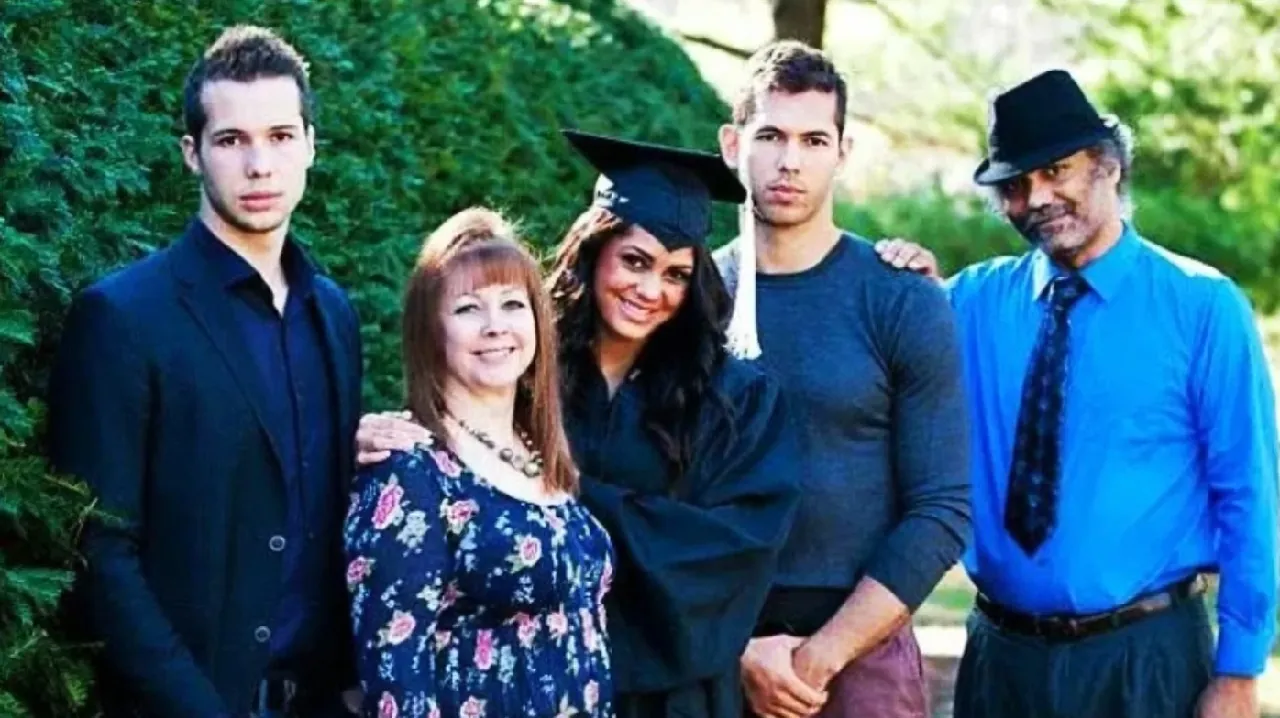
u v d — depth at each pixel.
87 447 4.27
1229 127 18.00
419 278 4.46
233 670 4.32
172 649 4.24
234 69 4.38
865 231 17.14
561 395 4.82
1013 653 5.54
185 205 6.32
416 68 10.06
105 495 4.25
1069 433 5.46
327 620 4.46
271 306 4.43
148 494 4.31
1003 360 5.59
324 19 9.39
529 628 4.34
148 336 4.29
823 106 5.15
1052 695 5.46
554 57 12.36
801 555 5.16
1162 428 5.44
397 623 4.23
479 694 4.29
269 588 4.35
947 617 11.34
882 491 5.19
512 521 4.34
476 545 4.31
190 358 4.31
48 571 4.31
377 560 4.25
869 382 5.15
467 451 4.42
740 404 4.91
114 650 4.25
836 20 18.73
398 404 7.68
